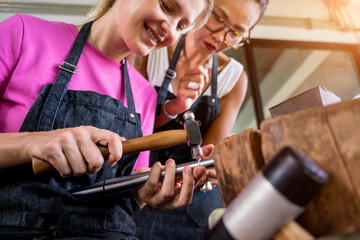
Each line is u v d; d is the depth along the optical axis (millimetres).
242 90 1761
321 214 348
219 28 1389
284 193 298
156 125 1410
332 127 353
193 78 1310
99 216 738
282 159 309
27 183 655
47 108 794
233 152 452
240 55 3166
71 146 641
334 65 4324
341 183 338
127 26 876
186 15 886
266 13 3420
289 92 4711
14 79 830
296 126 379
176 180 891
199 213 1454
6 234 519
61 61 937
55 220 494
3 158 659
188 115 764
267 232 316
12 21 917
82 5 2674
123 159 932
